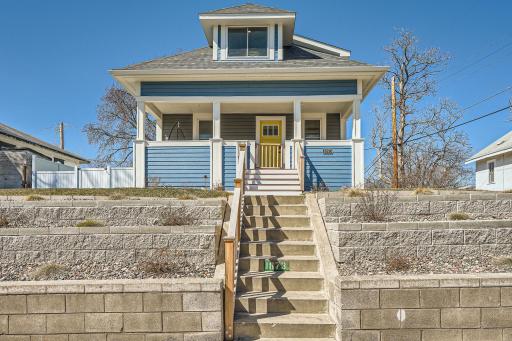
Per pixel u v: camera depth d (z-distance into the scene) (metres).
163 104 14.19
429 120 26.22
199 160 13.02
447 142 26.55
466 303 4.66
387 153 27.33
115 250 6.09
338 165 12.84
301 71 12.62
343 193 8.62
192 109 15.27
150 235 6.11
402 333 4.64
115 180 14.41
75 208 7.32
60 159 24.11
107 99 33.88
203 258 6.04
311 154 12.90
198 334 4.68
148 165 13.07
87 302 4.66
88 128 33.72
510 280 4.68
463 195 7.57
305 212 7.95
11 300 4.65
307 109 15.29
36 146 20.20
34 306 4.65
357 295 4.66
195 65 13.43
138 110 13.21
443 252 6.05
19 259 6.07
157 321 4.66
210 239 6.08
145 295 4.67
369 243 6.04
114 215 7.32
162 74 12.76
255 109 15.11
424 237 6.07
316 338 4.93
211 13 13.80
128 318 4.66
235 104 14.12
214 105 13.18
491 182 24.20
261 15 13.67
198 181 12.96
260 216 7.62
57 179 14.50
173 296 4.68
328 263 5.87
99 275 5.51
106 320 4.65
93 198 8.56
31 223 7.21
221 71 12.66
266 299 5.43
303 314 5.32
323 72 12.65
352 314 4.64
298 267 6.25
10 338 4.63
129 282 4.71
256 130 15.66
